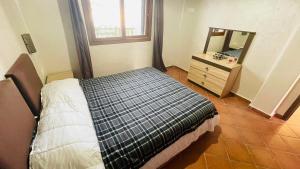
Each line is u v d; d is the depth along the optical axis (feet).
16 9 5.71
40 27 7.02
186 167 5.10
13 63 4.25
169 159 4.79
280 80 7.00
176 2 10.98
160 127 4.33
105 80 7.06
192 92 6.31
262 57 7.80
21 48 5.42
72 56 8.49
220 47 9.72
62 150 2.80
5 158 2.02
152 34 11.03
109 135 3.97
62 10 7.32
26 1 6.35
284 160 5.55
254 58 8.13
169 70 13.08
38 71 6.64
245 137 6.46
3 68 3.61
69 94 4.44
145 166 4.00
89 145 3.08
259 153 5.76
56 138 2.96
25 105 3.44
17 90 3.33
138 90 6.32
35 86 4.58
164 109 5.15
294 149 6.00
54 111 3.67
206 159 5.42
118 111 4.98
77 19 7.46
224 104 8.72
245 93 9.02
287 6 6.49
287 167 5.32
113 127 4.26
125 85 6.68
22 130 2.86
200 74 10.11
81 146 2.96
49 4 6.84
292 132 6.84
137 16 10.43
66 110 3.76
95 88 6.32
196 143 6.03
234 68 8.34
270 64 7.59
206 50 10.45
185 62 12.69
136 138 3.92
